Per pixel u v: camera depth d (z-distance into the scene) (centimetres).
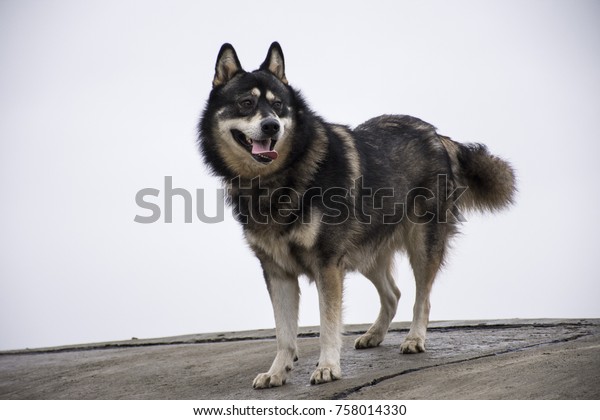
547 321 818
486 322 847
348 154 664
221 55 663
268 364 698
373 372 608
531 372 529
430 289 727
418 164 735
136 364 788
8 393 728
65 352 959
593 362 534
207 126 663
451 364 605
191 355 805
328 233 619
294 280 648
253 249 645
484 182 812
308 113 651
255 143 617
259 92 634
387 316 745
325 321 611
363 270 709
